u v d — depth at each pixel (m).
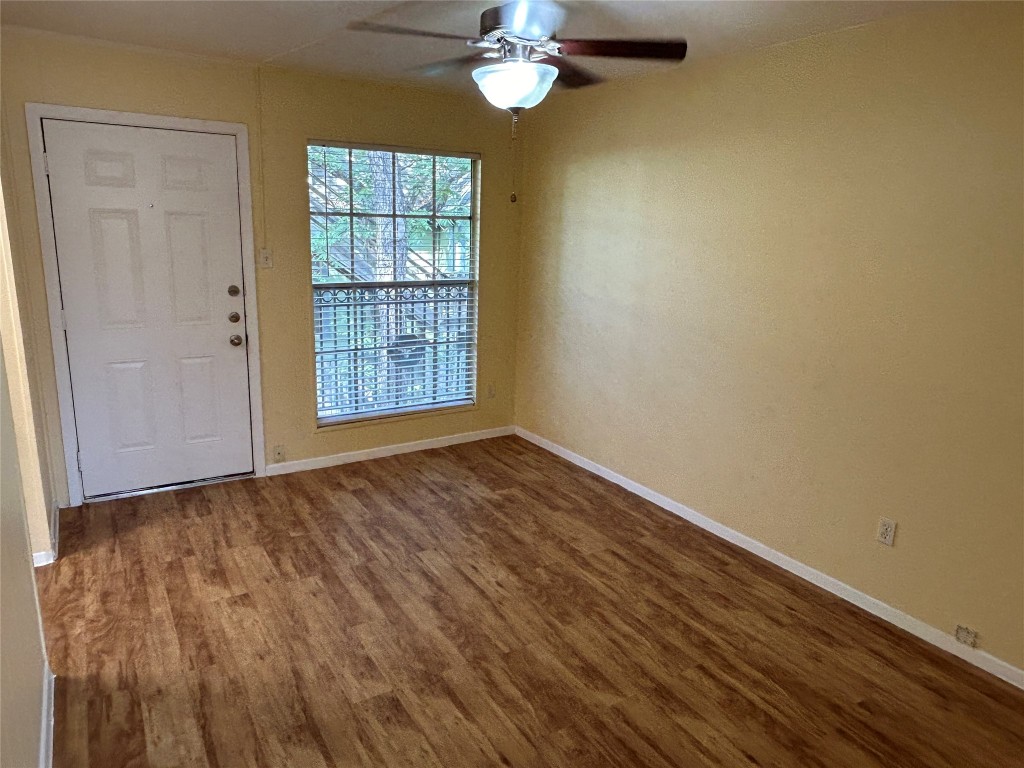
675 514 3.66
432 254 4.39
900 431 2.59
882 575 2.71
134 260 3.43
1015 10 2.14
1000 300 2.26
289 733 2.03
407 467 4.27
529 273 4.61
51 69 3.08
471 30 2.79
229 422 3.87
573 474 4.22
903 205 2.49
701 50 2.98
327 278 4.04
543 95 2.35
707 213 3.27
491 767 1.93
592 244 4.03
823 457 2.88
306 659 2.37
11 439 2.07
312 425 4.13
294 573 2.94
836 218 2.72
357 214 4.05
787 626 2.66
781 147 2.89
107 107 3.23
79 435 3.47
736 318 3.19
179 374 3.66
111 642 2.43
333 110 3.80
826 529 2.90
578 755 1.99
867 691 2.30
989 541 2.37
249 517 3.47
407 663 2.37
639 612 2.73
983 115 2.24
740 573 3.05
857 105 2.60
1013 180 2.19
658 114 3.47
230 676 2.27
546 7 2.42
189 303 3.61
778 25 2.59
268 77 3.58
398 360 4.42
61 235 3.24
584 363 4.21
